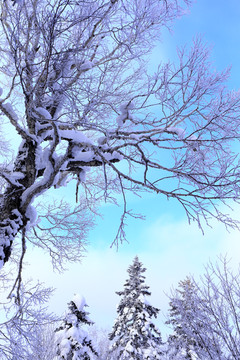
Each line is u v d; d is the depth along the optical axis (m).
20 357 4.48
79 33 4.02
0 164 5.87
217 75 3.98
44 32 3.53
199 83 3.99
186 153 4.49
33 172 5.29
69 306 15.15
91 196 7.22
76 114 4.16
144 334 18.45
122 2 3.95
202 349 5.89
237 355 5.62
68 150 4.80
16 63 3.69
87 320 15.15
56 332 14.20
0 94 4.33
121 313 20.64
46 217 7.17
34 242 7.35
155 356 17.47
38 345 4.79
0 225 5.03
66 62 3.95
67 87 3.91
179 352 6.75
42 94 4.18
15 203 5.13
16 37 3.55
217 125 4.07
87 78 3.99
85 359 13.88
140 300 19.80
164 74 4.08
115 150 4.80
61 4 3.39
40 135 5.36
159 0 4.17
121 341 19.14
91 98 4.26
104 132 4.40
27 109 4.50
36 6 3.72
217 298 6.18
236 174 4.10
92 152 5.13
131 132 4.64
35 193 5.10
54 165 5.04
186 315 6.24
